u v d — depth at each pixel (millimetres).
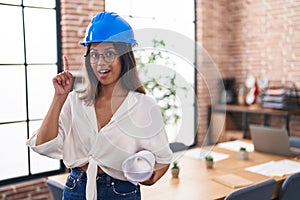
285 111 4016
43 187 3369
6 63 3209
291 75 4402
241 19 4945
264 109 4234
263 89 4605
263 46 4707
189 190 1962
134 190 1105
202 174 2258
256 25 4773
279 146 2701
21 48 3291
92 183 1044
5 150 3260
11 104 3270
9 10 3189
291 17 4359
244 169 2367
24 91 3342
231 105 4738
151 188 1999
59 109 1064
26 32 3309
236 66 5070
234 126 4926
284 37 4453
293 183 1968
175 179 2158
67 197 1154
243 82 4984
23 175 3365
